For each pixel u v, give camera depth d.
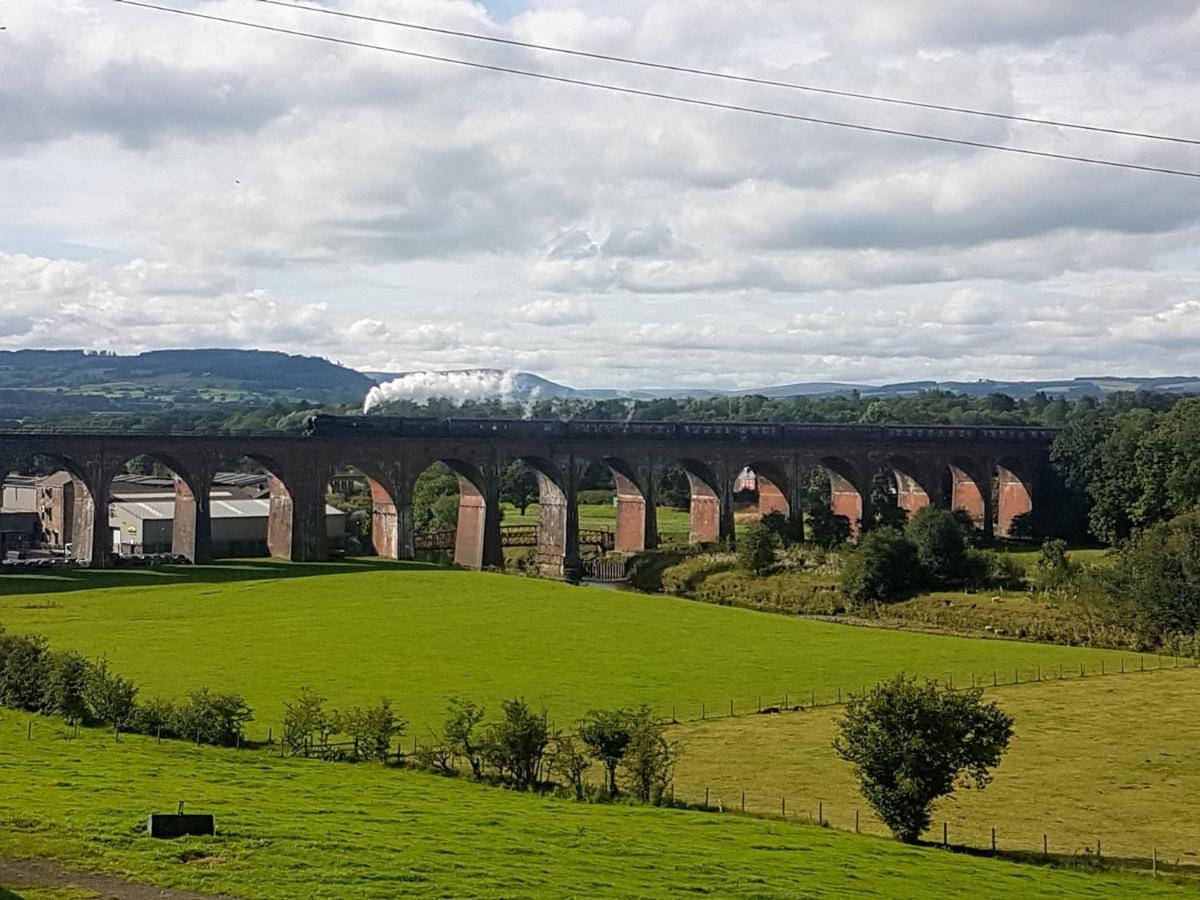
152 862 29.98
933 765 43.59
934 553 107.81
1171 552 90.94
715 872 34.09
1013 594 102.19
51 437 101.00
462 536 125.38
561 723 58.00
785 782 50.50
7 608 85.75
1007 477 159.00
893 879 35.53
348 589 99.44
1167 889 37.97
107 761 44.72
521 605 95.56
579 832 38.12
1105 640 89.69
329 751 50.66
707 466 134.50
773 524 131.88
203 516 109.88
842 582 107.81
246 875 29.41
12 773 40.59
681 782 50.09
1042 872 39.09
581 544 138.75
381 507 121.81
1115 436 142.62
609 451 128.25
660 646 81.06
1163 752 57.03
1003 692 70.56
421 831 36.00
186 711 52.41
